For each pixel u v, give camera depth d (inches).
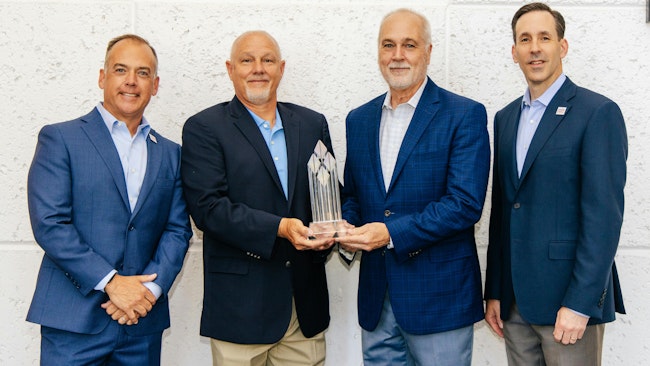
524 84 108.0
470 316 85.5
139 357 82.5
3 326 108.6
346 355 109.5
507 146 85.7
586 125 77.9
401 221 83.1
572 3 107.3
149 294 80.5
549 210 79.9
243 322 85.0
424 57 88.0
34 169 80.0
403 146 86.3
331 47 108.5
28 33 107.1
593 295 74.9
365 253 91.1
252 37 89.1
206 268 88.7
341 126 109.2
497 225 89.5
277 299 86.3
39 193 78.4
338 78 108.8
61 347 78.7
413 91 89.1
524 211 82.3
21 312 108.6
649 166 107.0
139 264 82.2
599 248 74.9
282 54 108.4
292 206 88.0
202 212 84.6
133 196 83.5
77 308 78.7
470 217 82.5
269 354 93.3
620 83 107.3
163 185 85.5
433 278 85.1
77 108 107.9
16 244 108.7
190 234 89.0
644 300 107.4
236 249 86.7
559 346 80.7
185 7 107.5
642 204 107.3
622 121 78.4
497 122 90.9
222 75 108.2
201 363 109.7
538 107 84.2
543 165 80.2
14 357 108.7
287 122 91.2
